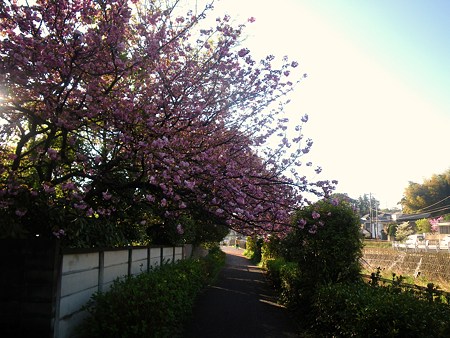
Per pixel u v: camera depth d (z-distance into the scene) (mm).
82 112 6352
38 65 5641
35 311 5047
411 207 72500
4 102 6203
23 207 5574
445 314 4996
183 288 8461
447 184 69375
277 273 14125
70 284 5688
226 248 69125
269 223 7887
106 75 6969
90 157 6973
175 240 13773
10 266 5133
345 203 9641
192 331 7812
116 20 6324
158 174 6766
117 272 7941
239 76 7828
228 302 11648
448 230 53375
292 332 8078
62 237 5965
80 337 5648
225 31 7641
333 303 6758
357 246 9031
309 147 8516
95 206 7773
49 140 6582
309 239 9266
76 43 5852
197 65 7766
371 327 5328
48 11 6070
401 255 25172
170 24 7855
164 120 6922
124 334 5219
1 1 5859
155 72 7305
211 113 7797
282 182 7434
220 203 7047
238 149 7641
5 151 6805
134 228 10000
